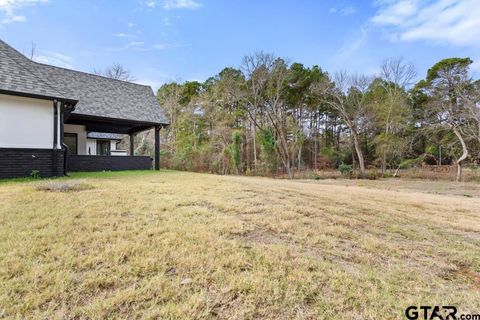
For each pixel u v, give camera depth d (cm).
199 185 691
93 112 1103
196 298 192
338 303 202
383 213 542
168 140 2703
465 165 2234
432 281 256
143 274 222
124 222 346
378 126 2392
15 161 773
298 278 232
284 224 383
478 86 1922
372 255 307
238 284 213
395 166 2409
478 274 285
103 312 172
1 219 338
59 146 858
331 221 429
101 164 1146
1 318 165
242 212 434
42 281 203
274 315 183
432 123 2183
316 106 2698
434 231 445
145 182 722
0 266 221
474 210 686
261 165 2280
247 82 2272
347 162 2834
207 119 2580
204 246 282
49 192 510
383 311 197
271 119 2309
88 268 227
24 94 774
